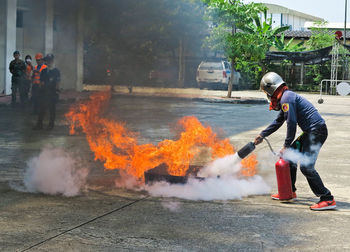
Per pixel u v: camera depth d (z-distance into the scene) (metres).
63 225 3.96
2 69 17.67
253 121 12.77
